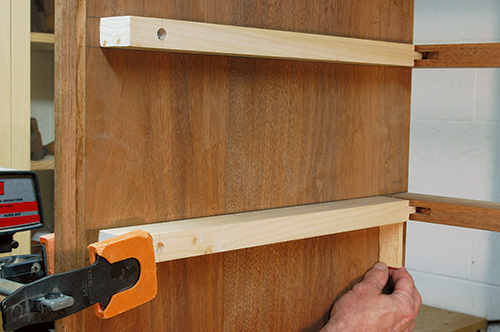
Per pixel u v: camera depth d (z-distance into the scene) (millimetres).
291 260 900
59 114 628
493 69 1413
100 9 642
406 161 1073
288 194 874
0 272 676
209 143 766
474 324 1410
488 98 1423
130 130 682
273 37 749
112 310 599
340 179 951
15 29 1427
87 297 579
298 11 850
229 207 799
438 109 1504
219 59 767
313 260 936
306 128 889
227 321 817
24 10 1433
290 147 869
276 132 848
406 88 1053
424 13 1518
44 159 1555
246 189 817
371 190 1010
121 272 610
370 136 995
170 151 725
